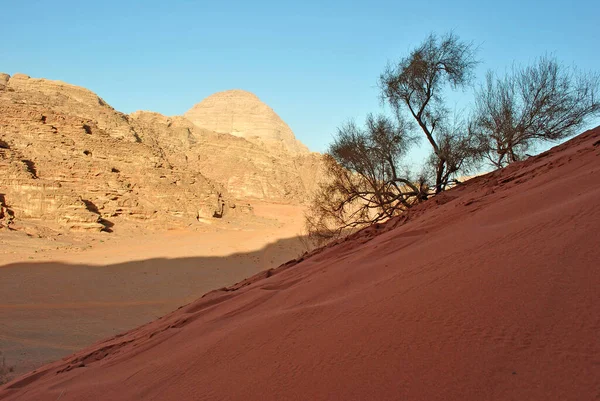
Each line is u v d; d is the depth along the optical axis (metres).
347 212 26.69
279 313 5.88
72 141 86.12
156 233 77.44
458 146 20.92
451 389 3.08
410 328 3.96
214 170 148.00
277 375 4.21
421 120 23.39
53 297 37.41
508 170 12.70
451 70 22.64
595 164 7.27
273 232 88.94
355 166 24.20
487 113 21.89
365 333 4.23
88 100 138.25
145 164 93.50
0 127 81.06
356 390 3.47
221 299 9.79
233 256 62.47
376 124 24.31
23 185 67.06
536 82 20.94
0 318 30.70
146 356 7.27
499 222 6.36
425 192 22.03
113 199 80.19
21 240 56.94
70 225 67.06
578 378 2.76
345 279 6.65
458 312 3.89
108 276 46.09
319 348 4.35
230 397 4.21
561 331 3.20
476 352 3.32
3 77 135.75
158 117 166.50
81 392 6.39
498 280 4.12
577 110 20.95
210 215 90.81
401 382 3.35
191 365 5.57
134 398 5.34
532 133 21.05
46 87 135.88
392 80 23.66
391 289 5.08
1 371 18.98
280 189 149.62
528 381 2.90
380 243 8.34
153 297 39.72
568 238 4.38
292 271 10.06
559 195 6.17
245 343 5.39
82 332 28.52
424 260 5.78
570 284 3.65
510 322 3.49
